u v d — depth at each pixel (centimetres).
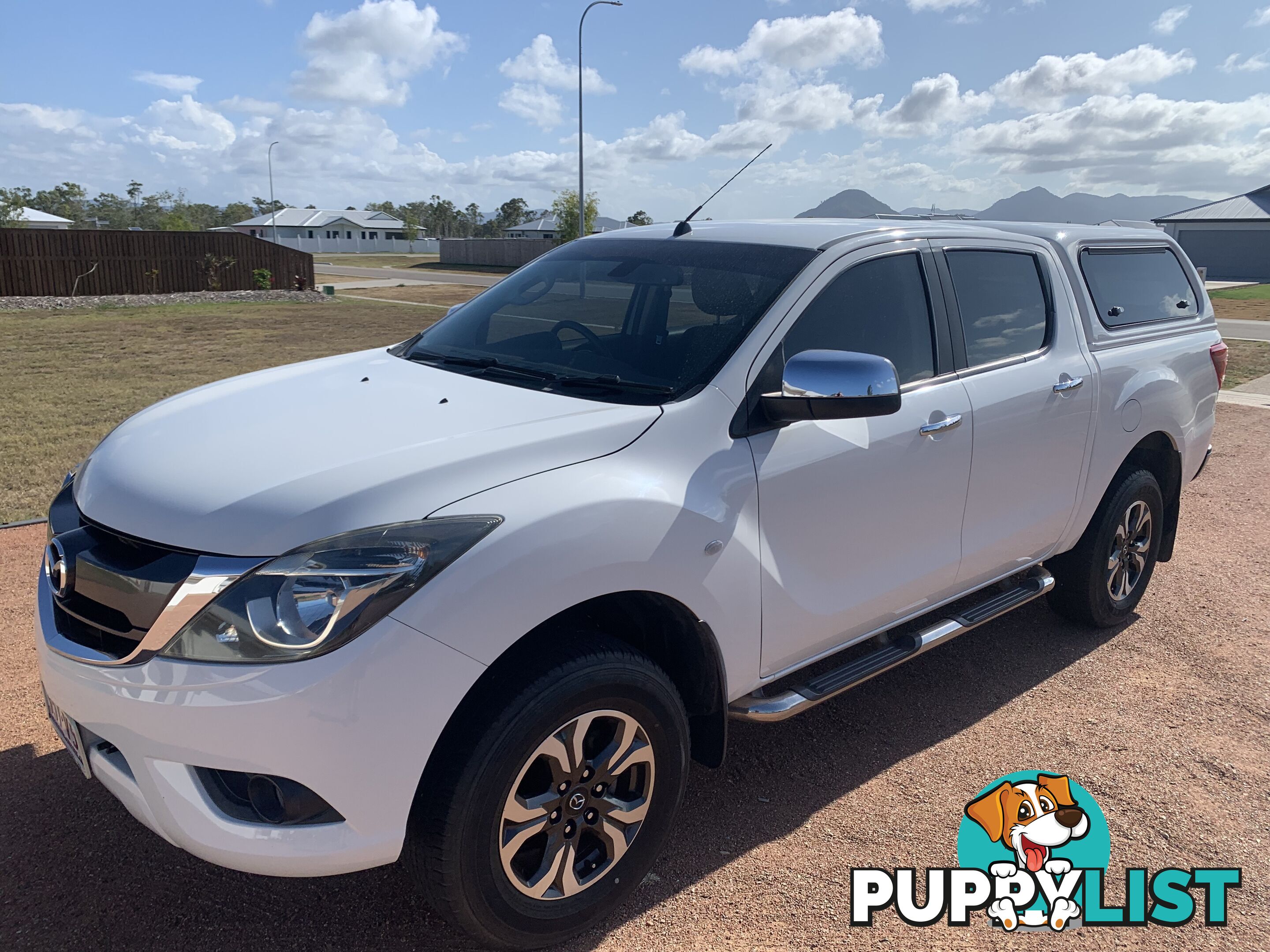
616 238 366
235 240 2934
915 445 306
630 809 243
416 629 198
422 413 255
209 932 243
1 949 235
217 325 1975
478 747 207
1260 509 657
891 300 315
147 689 199
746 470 260
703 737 280
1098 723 362
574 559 219
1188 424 451
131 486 230
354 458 222
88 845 276
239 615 195
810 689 294
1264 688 392
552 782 225
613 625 268
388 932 244
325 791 196
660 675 242
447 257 6788
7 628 415
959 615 354
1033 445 358
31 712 348
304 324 1997
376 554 198
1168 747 345
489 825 212
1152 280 453
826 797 310
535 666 218
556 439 234
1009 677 400
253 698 192
